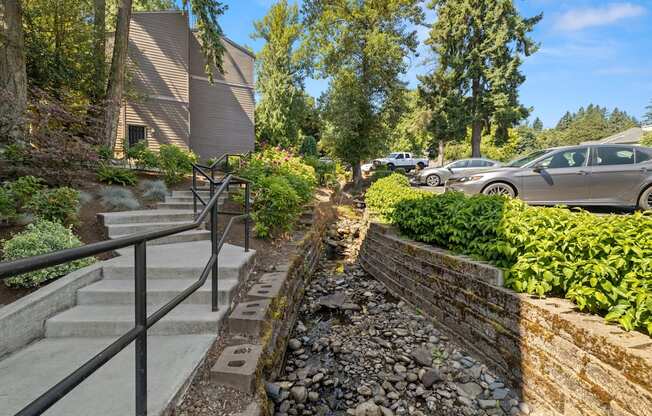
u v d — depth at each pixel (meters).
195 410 2.10
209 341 2.71
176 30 14.07
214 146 16.02
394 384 3.40
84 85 10.70
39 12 9.71
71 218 4.70
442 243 4.92
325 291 6.00
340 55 17.38
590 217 3.21
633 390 2.11
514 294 3.26
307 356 3.90
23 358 2.44
